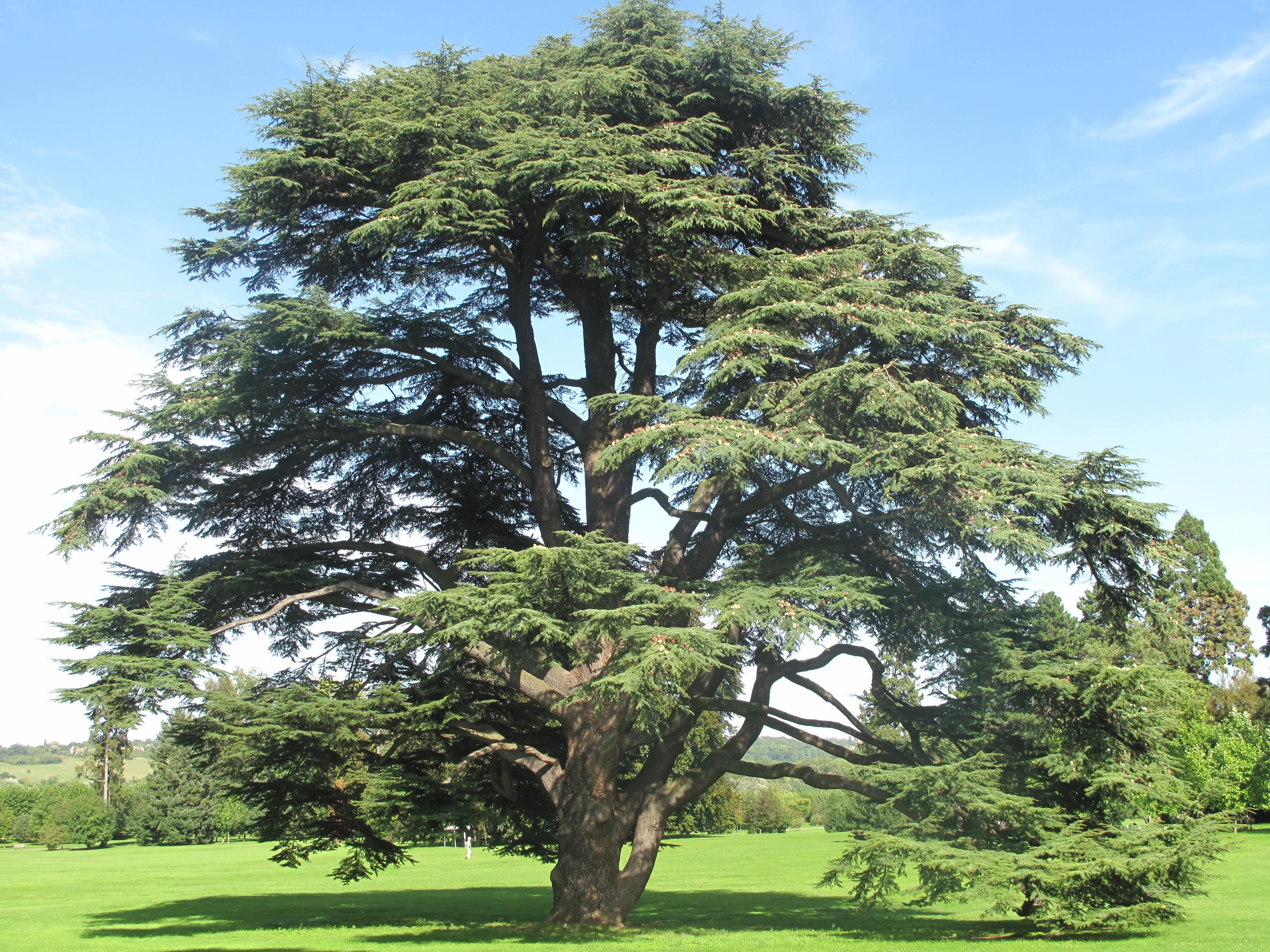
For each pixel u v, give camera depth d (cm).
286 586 1822
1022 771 1653
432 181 1664
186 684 1434
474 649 1748
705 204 1647
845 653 1934
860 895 1586
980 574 1698
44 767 19938
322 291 1636
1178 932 1669
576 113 1831
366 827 1934
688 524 1964
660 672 1328
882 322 1603
